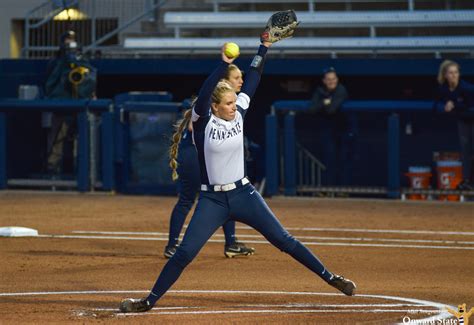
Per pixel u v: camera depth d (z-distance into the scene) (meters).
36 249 32.91
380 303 22.73
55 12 65.75
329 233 37.81
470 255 32.16
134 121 52.12
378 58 58.03
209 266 29.31
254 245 34.22
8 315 21.19
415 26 63.19
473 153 49.78
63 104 52.59
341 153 51.16
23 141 53.97
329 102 49.97
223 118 20.97
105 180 52.59
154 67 59.59
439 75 49.41
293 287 25.47
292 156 51.12
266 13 63.94
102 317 20.91
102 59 59.97
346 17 63.28
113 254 31.92
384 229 39.09
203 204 21.30
